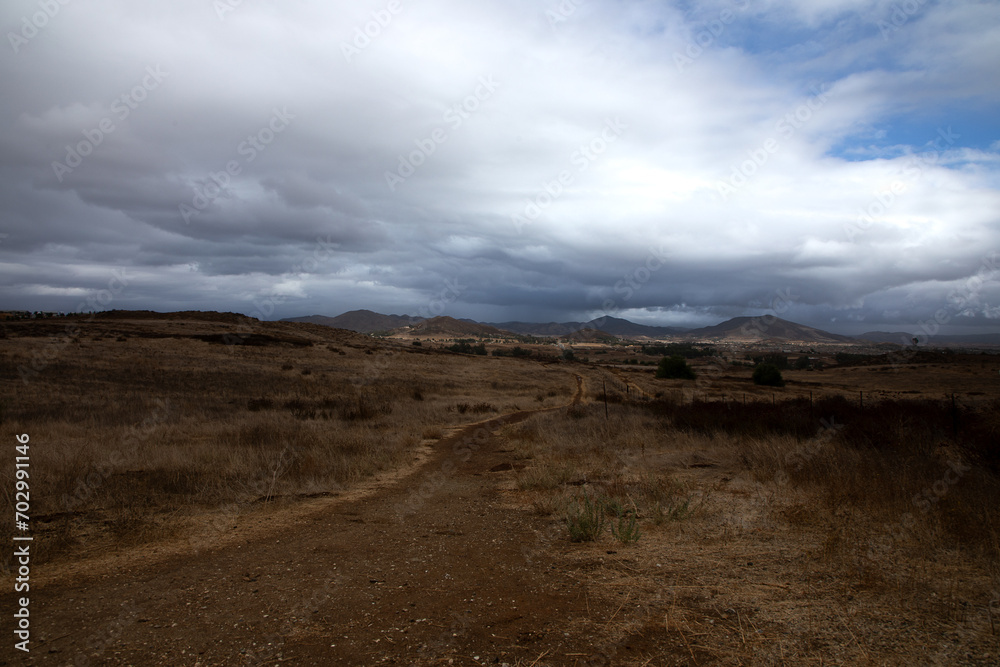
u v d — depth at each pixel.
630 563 4.93
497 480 10.49
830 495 6.67
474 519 7.26
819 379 61.28
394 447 14.30
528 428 18.25
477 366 61.78
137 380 31.22
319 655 3.30
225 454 11.21
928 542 4.93
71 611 4.08
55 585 4.68
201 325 63.91
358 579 4.78
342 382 39.12
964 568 4.37
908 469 7.27
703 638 3.35
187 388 30.69
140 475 9.50
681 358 63.56
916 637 3.23
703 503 7.11
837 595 3.93
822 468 8.26
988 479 6.76
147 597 4.37
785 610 3.71
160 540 6.16
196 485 8.80
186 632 3.67
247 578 4.84
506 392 45.34
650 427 15.96
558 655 3.20
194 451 11.70
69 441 12.94
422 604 4.12
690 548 5.30
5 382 26.38
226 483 9.06
